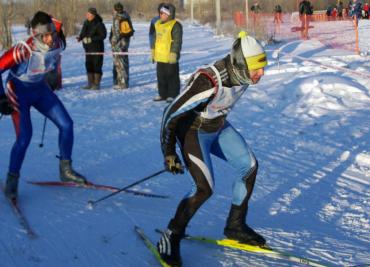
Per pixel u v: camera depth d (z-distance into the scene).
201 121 3.55
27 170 5.77
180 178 5.56
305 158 6.27
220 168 5.89
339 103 8.81
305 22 20.77
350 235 4.25
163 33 9.52
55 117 5.11
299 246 4.03
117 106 9.40
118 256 3.82
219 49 18.28
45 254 3.84
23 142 4.79
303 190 5.28
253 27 21.22
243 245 3.88
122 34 11.22
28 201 4.87
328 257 3.85
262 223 4.47
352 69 12.02
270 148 6.67
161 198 4.99
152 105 9.48
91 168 5.89
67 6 25.20
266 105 8.98
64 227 4.30
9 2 19.88
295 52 16.03
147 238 4.05
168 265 3.62
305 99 9.18
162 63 9.62
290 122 7.90
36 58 4.55
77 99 10.10
